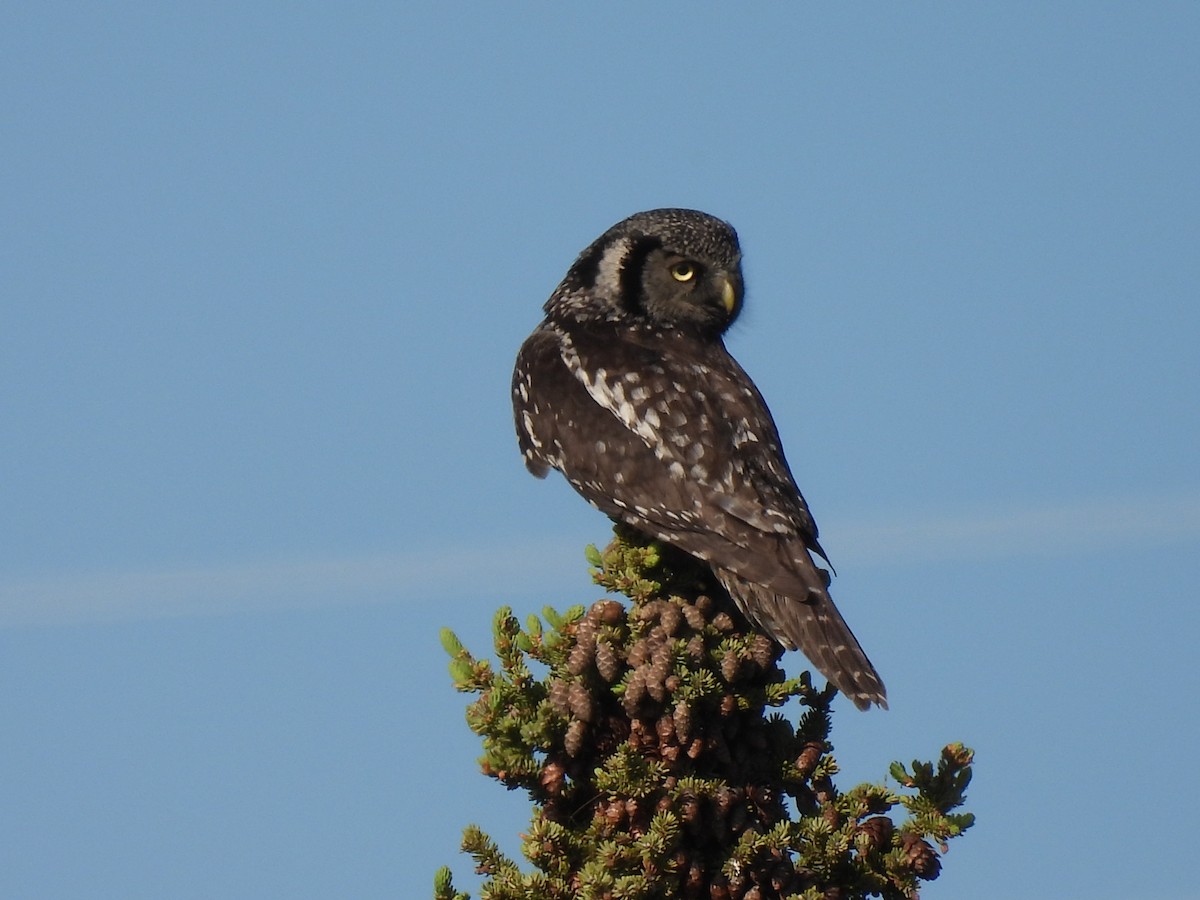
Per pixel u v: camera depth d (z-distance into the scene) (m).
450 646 11.42
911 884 10.93
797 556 14.03
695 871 10.62
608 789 10.74
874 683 12.87
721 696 11.12
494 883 10.50
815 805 11.43
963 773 11.17
